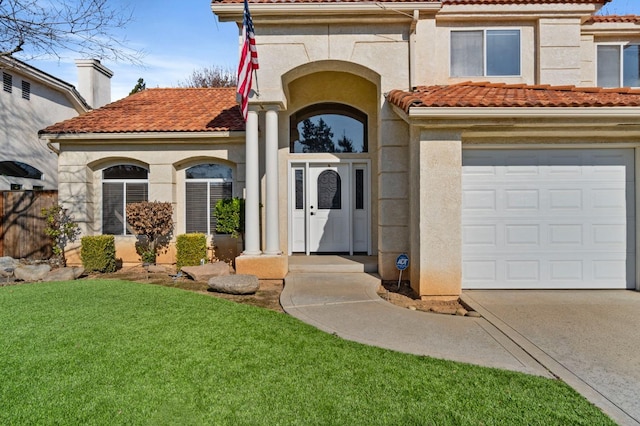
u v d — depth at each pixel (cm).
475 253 823
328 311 665
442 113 721
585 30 1098
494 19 1064
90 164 1170
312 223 1169
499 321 616
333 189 1170
